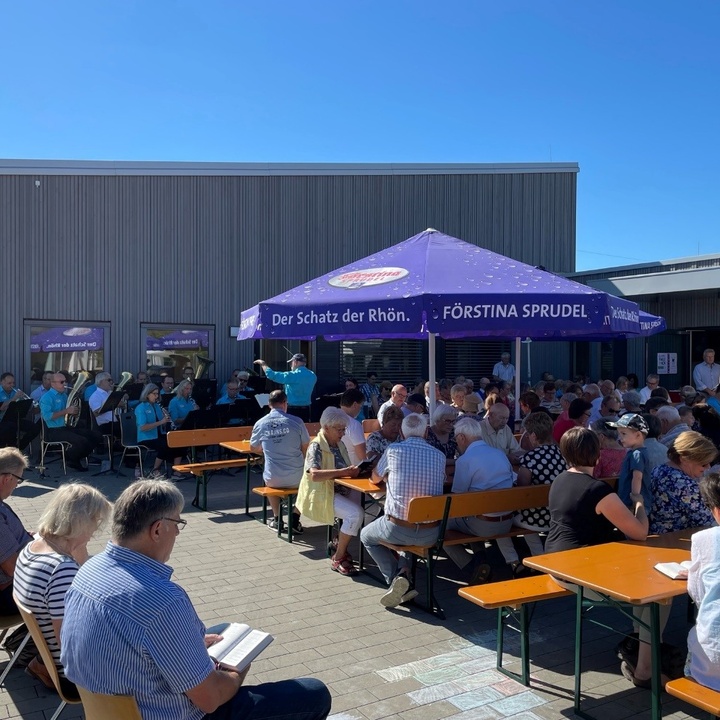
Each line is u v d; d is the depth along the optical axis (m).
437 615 4.78
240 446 7.92
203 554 6.17
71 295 12.97
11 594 3.69
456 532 5.36
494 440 6.52
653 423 4.84
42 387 11.64
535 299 5.07
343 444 6.16
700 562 2.97
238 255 14.71
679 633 4.63
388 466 5.03
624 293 14.20
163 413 9.92
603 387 9.44
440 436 6.50
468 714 3.49
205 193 14.34
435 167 16.78
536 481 5.41
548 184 18.00
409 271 5.90
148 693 2.19
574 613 4.95
